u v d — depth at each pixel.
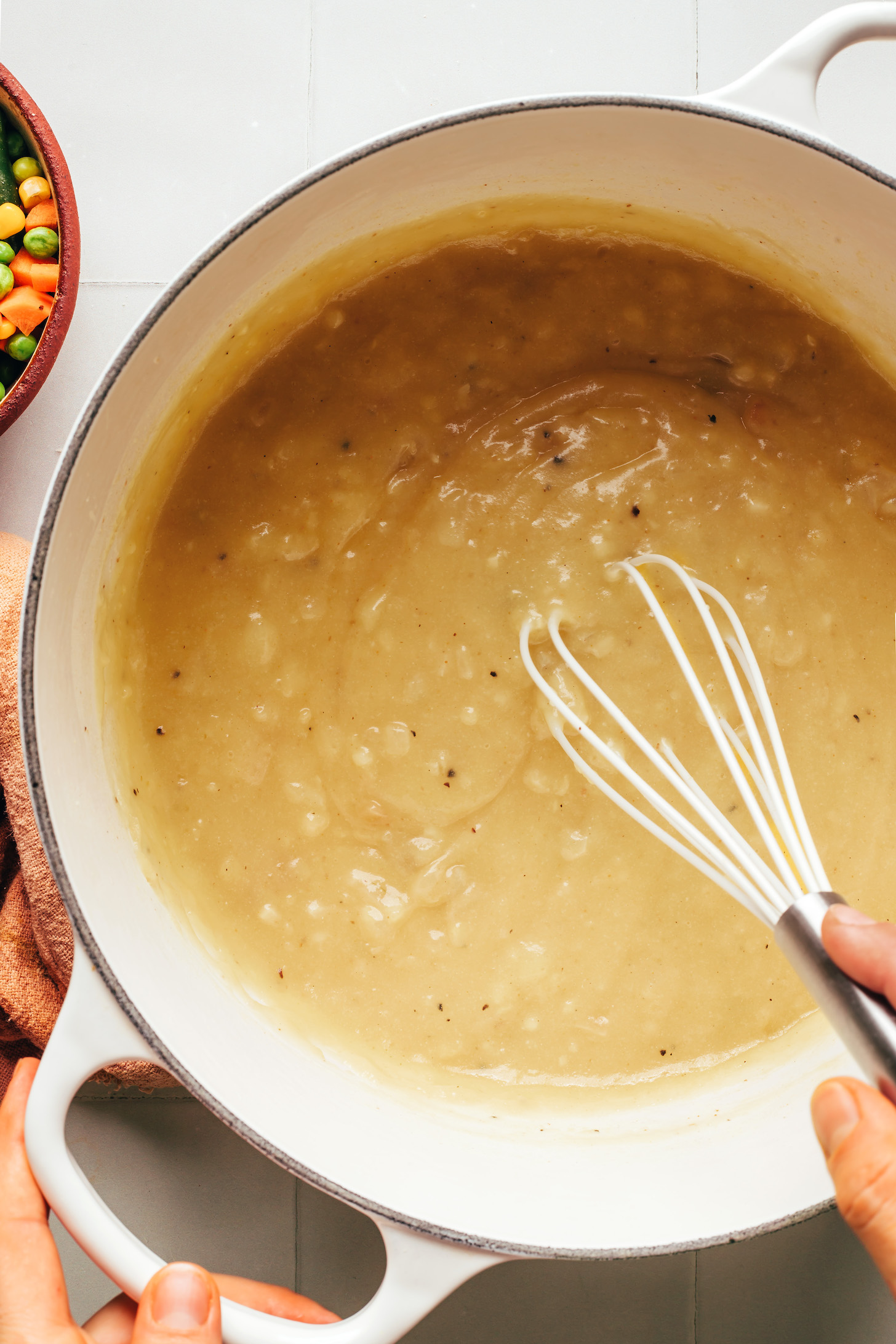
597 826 0.64
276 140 0.67
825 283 0.62
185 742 0.63
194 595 0.63
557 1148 0.62
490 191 0.61
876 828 0.64
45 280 0.64
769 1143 0.61
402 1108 0.62
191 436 0.63
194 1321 0.56
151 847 0.62
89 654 0.60
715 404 0.64
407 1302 0.57
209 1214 0.66
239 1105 0.59
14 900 0.65
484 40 0.67
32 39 0.67
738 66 0.67
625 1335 0.66
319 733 0.63
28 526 0.67
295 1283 0.66
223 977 0.62
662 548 0.63
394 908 0.63
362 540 0.63
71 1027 0.57
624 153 0.59
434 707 0.63
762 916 0.57
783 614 0.64
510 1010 0.63
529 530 0.63
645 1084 0.63
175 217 0.67
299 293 0.62
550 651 0.63
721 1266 0.67
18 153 0.65
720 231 0.62
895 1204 0.53
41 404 0.67
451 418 0.63
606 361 0.64
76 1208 0.56
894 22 0.57
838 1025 0.54
